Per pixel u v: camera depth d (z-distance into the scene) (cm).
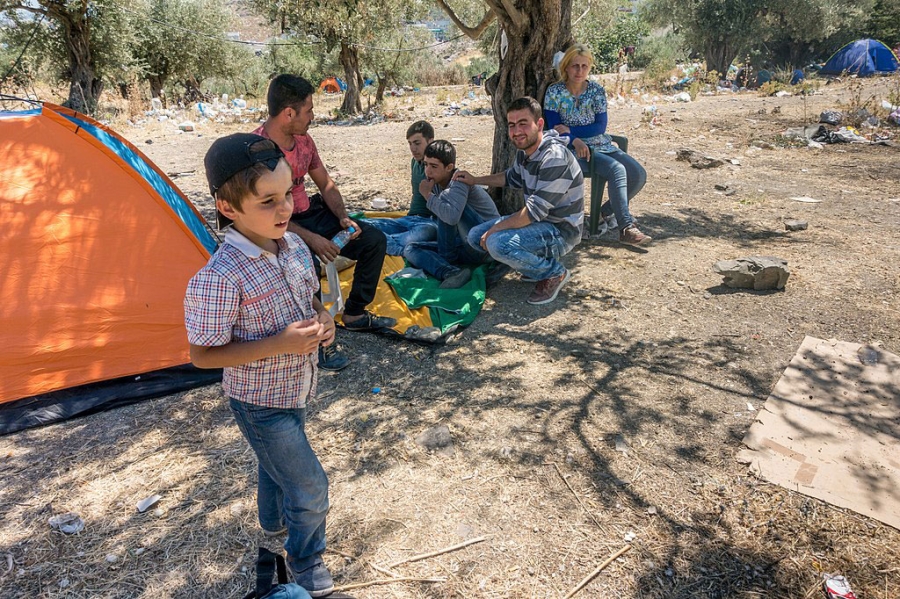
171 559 243
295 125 344
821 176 799
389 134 1286
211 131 1427
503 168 559
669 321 426
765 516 261
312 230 381
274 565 174
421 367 379
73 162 361
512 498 273
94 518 264
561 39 542
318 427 323
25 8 1576
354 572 238
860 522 257
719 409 332
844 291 460
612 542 250
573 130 556
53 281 347
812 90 1727
